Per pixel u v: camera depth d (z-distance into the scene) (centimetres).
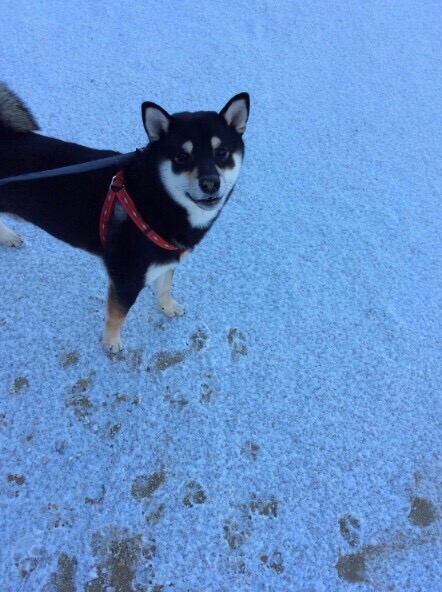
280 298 281
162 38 394
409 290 295
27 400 228
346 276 296
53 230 222
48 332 250
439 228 328
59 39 375
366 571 202
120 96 352
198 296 275
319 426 239
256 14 432
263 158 345
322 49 420
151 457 219
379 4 471
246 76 386
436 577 204
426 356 270
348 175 347
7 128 203
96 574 188
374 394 253
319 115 377
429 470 233
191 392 240
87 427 224
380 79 410
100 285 271
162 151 189
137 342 253
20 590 182
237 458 224
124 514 203
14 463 210
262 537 205
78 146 210
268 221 314
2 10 383
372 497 221
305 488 220
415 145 373
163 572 192
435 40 450
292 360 258
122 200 190
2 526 195
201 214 204
